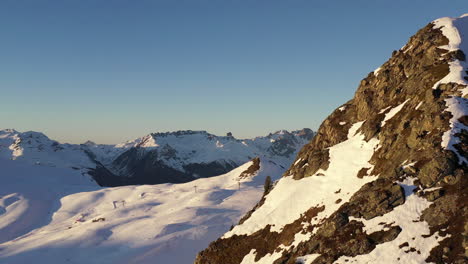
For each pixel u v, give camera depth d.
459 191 61.34
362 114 114.75
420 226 59.44
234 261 88.31
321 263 63.88
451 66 94.75
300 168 111.31
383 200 67.00
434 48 106.06
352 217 69.31
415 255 55.19
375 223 64.75
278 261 75.06
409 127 83.12
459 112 75.88
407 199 65.50
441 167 65.56
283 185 107.69
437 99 82.94
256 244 88.38
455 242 53.84
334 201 81.56
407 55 114.62
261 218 97.06
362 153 93.69
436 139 72.06
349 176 88.19
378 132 96.19
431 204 61.97
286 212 91.12
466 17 118.00
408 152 76.31
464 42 105.38
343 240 65.69
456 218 57.16
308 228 78.56
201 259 96.12
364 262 58.62
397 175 71.19
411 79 103.44
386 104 107.44
